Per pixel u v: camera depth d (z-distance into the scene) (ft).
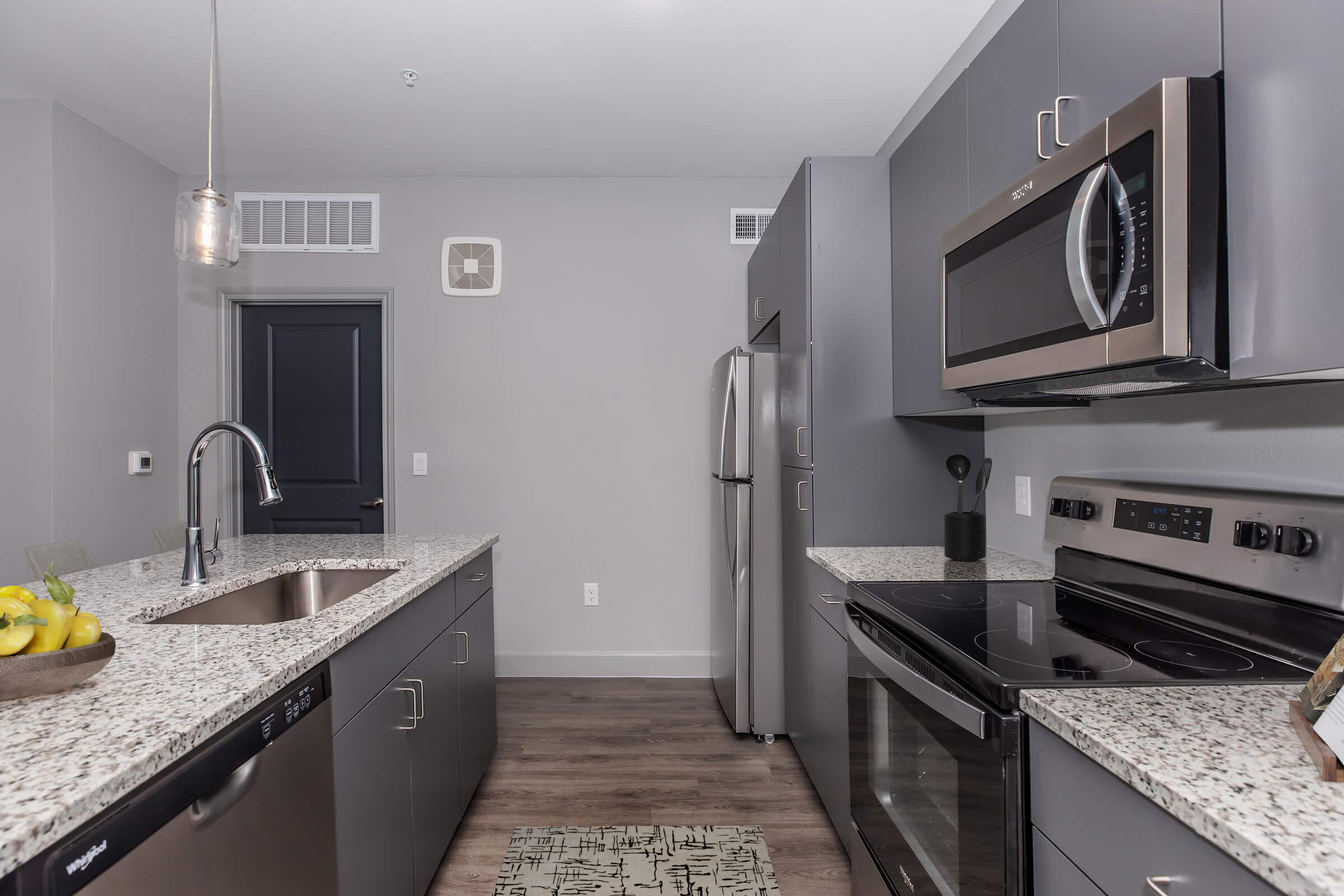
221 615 5.12
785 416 8.20
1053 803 2.75
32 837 1.84
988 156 4.91
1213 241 2.89
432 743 5.57
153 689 2.90
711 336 11.05
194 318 10.80
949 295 5.14
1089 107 3.75
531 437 11.02
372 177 10.96
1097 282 3.31
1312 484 3.42
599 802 7.05
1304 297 2.50
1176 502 3.97
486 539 7.53
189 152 9.93
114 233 9.41
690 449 11.05
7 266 8.39
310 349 11.10
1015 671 3.19
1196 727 2.52
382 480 11.08
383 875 4.50
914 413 6.49
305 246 10.90
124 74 7.80
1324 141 2.41
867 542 6.99
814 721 6.83
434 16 6.73
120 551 9.48
